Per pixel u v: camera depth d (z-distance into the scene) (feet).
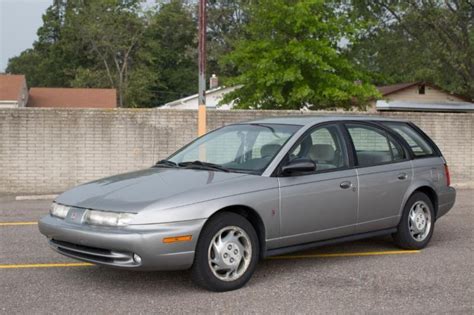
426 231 25.43
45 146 47.85
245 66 65.26
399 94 102.32
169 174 20.72
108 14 191.21
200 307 17.47
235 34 193.36
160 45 208.13
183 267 18.24
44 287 19.61
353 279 20.51
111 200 18.57
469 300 18.16
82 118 48.29
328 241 22.11
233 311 17.11
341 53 67.00
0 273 21.36
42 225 19.74
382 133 24.54
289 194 20.51
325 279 20.52
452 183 54.19
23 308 17.43
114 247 17.65
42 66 222.07
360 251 24.86
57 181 48.11
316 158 21.94
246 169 20.94
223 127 24.32
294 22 61.82
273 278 20.66
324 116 23.75
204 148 23.03
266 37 64.34
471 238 27.76
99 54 194.08
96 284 19.93
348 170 22.50
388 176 23.76
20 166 47.62
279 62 61.05
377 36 77.71
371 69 80.74
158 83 204.03
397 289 19.29
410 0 74.38
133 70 196.13
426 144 26.55
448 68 81.51
